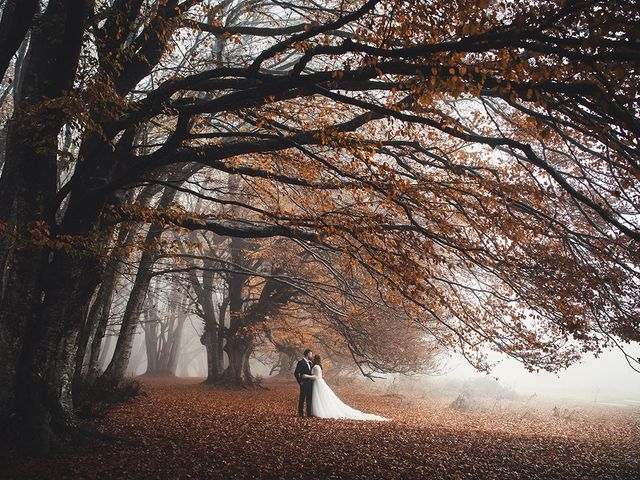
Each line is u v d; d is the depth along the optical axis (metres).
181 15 9.32
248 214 21.95
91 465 8.20
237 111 8.05
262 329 26.08
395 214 10.55
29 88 10.23
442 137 11.48
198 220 10.27
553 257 10.24
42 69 10.27
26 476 7.45
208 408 16.50
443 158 10.41
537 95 5.46
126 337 20.47
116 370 20.16
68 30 7.60
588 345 11.75
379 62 5.95
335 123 10.64
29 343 9.64
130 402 16.27
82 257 9.39
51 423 9.52
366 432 12.75
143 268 20.28
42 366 9.66
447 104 12.01
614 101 5.69
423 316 14.34
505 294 12.59
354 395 27.33
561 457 10.99
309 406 15.95
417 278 9.10
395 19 6.35
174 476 7.69
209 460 8.80
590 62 5.02
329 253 18.36
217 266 27.70
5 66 6.95
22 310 9.54
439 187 8.97
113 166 10.64
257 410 16.92
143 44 10.63
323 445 10.53
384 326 23.81
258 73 6.63
